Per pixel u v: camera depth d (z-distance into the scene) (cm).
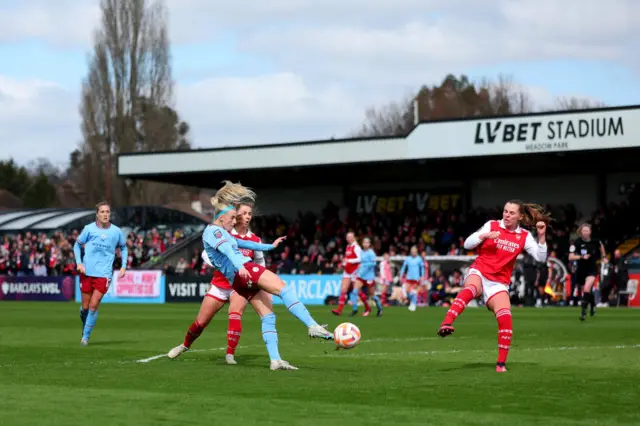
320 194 5925
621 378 1122
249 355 1479
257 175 5541
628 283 4231
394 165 5016
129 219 6262
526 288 4275
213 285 1362
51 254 5631
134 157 5381
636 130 4303
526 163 4997
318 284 4666
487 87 11025
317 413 836
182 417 811
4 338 1986
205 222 6212
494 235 1213
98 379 1105
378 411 850
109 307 4172
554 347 1650
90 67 8419
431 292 4475
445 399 930
